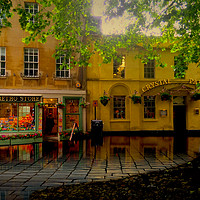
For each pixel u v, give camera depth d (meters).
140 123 17.33
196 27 7.91
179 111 18.09
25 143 13.48
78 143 13.20
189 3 7.44
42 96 14.93
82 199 4.73
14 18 14.81
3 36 14.65
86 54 9.52
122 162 8.42
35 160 8.90
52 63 15.45
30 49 15.20
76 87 15.89
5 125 14.28
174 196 4.59
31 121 14.55
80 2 8.36
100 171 7.20
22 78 14.85
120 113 17.30
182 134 16.97
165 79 17.34
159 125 17.52
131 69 17.27
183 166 7.37
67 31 8.79
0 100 14.13
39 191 5.29
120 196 4.83
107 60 9.92
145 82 17.47
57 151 10.80
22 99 14.40
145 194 4.87
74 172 7.10
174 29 9.12
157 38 10.01
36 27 7.80
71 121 15.90
